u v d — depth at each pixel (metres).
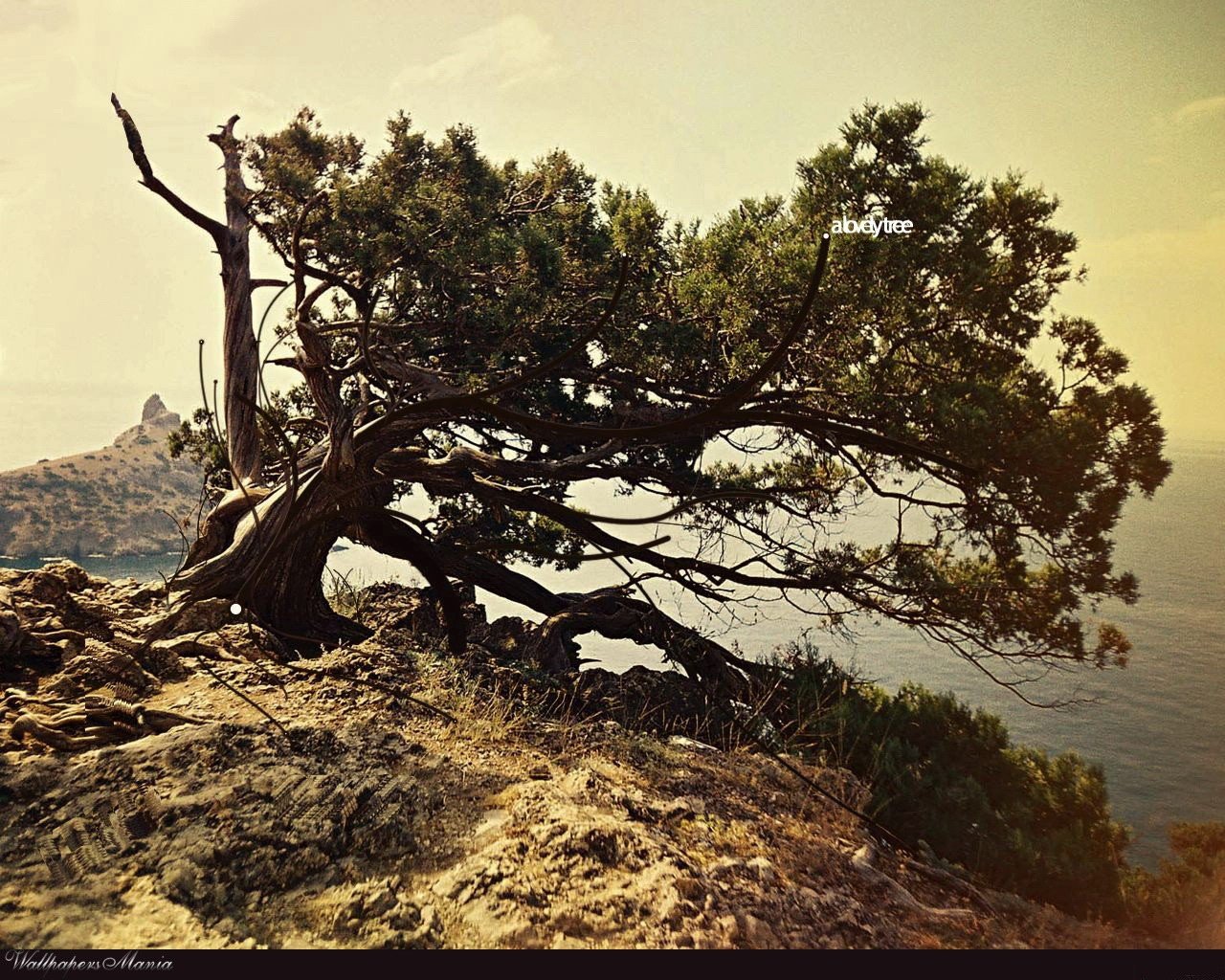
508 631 10.12
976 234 8.76
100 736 4.95
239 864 3.78
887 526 9.83
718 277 9.00
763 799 5.70
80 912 3.39
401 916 3.53
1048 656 8.61
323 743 4.95
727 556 10.89
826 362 8.70
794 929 3.93
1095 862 6.78
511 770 5.16
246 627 7.60
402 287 9.46
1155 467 8.18
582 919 3.65
